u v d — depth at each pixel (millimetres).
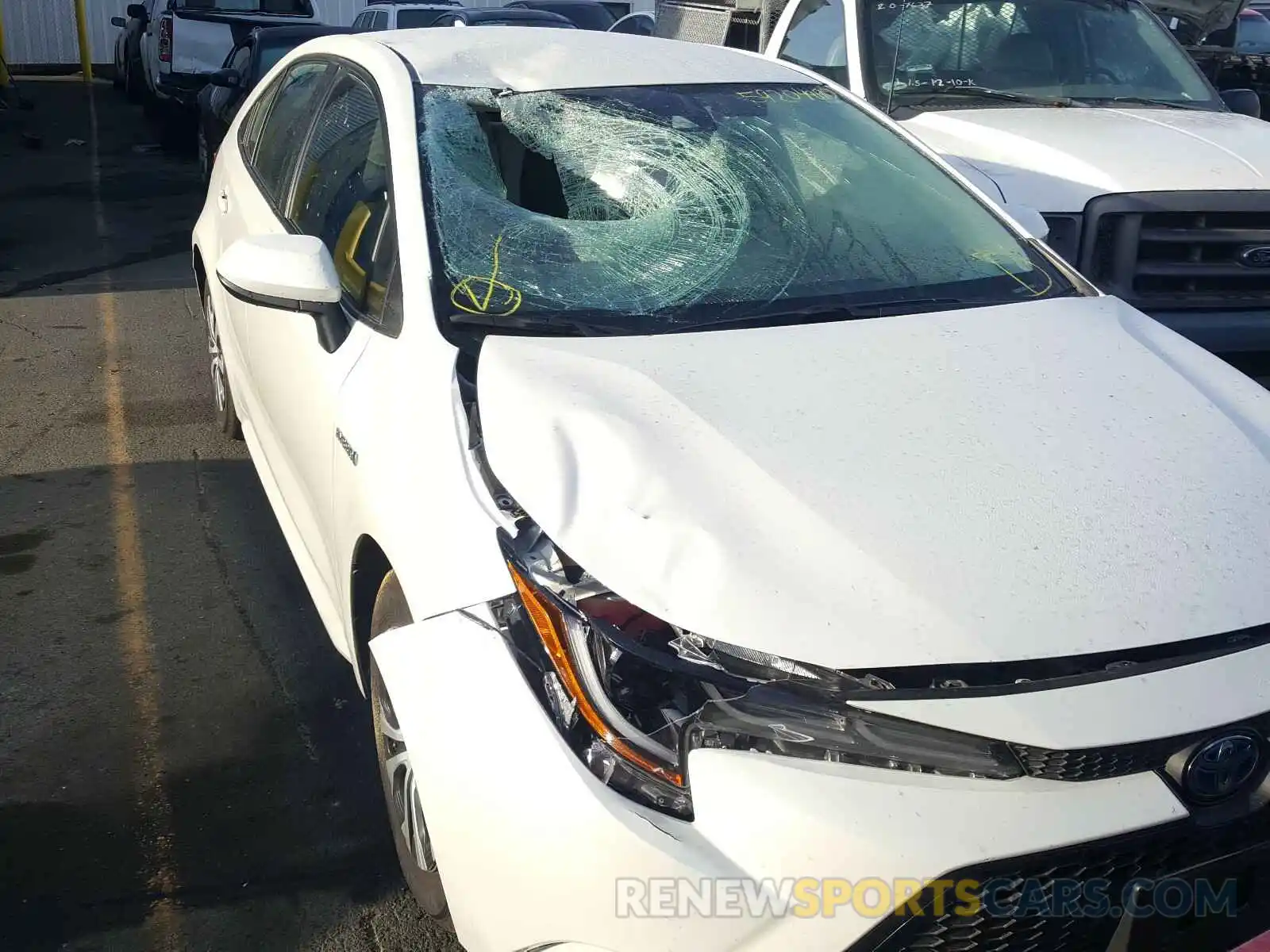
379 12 14500
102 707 3557
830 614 2031
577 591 2129
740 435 2414
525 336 2809
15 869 2920
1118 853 1944
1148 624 2055
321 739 3441
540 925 2023
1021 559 2143
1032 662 1998
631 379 2615
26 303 7961
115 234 10156
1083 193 5074
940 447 2414
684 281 3066
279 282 3000
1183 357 3014
